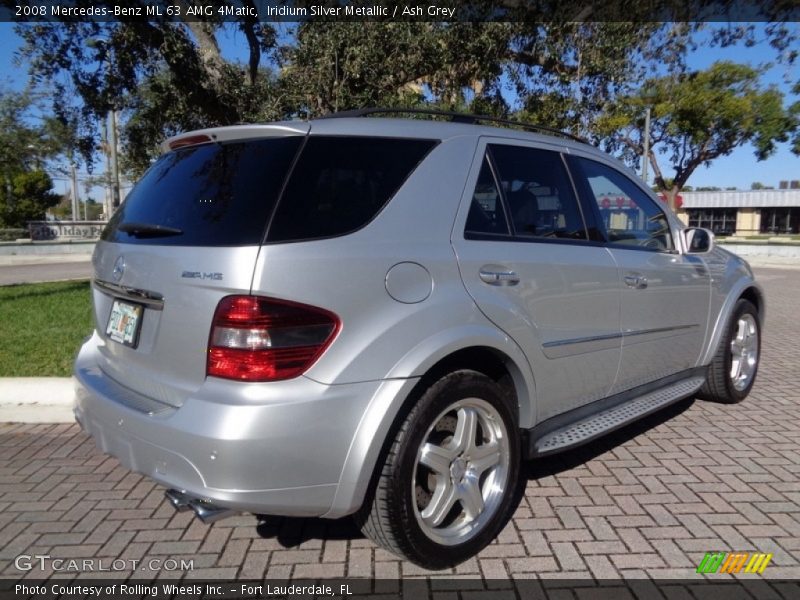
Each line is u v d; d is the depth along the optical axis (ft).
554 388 11.15
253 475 7.75
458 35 27.02
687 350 15.07
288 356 7.93
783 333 28.35
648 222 14.06
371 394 8.34
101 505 11.82
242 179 8.80
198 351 8.22
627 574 9.43
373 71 27.20
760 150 86.99
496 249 10.14
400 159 9.61
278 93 28.68
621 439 14.83
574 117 30.25
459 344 9.13
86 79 27.35
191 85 27.78
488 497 10.09
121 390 9.45
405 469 8.74
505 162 11.07
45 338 24.26
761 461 13.50
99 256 10.73
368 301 8.46
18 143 69.77
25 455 14.23
